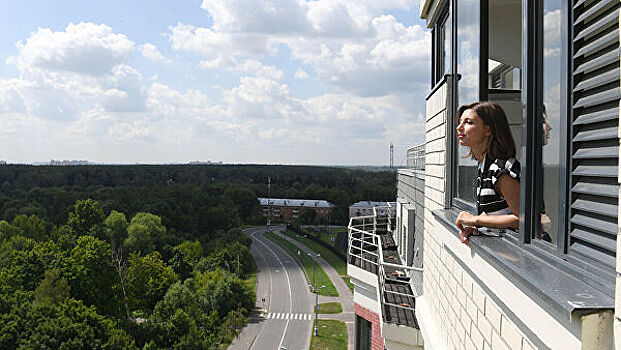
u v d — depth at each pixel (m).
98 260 47.78
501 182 3.02
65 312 38.06
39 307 37.56
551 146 2.45
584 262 2.08
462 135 3.20
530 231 2.75
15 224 83.44
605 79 1.90
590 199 2.05
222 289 63.06
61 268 46.62
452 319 4.41
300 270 91.50
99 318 39.25
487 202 3.16
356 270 10.07
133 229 80.94
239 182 171.38
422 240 8.45
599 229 1.94
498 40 4.77
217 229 117.12
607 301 1.77
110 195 115.25
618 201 1.76
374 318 9.22
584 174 2.07
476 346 3.50
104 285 47.84
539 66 2.58
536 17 2.60
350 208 142.62
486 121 3.08
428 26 6.90
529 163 2.72
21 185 125.94
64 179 137.38
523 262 2.48
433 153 6.18
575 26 2.13
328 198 155.50
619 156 1.65
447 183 5.32
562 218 2.29
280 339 55.78
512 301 2.54
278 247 112.69
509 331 2.73
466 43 4.72
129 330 45.16
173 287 56.06
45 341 34.66
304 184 172.38
